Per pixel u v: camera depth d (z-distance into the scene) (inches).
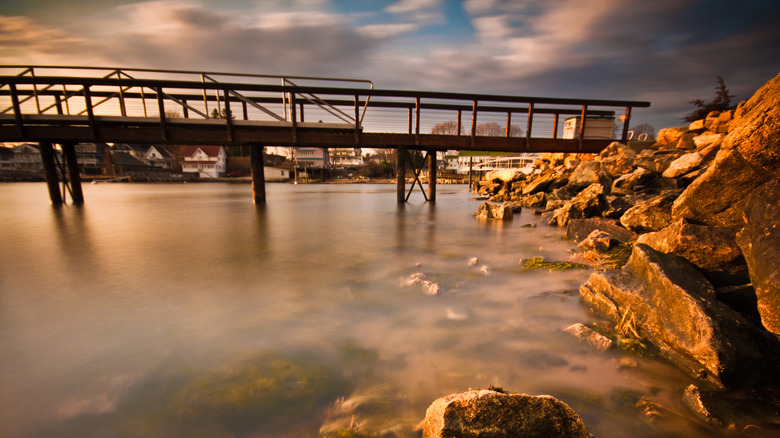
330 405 89.4
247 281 196.5
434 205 690.2
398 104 613.3
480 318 141.9
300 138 546.9
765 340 102.3
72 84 482.6
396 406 89.1
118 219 484.4
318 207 666.2
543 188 663.8
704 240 138.2
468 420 67.8
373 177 3179.1
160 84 495.2
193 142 537.6
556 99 584.4
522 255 253.8
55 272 217.6
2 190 1314.0
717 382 94.4
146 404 90.2
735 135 134.6
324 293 174.9
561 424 70.2
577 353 113.9
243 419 84.1
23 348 120.0
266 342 123.6
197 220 475.2
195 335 129.2
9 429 81.4
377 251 275.9
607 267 204.2
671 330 112.6
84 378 102.1
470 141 587.8
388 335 127.9
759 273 108.9
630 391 94.3
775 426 80.4
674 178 385.1
